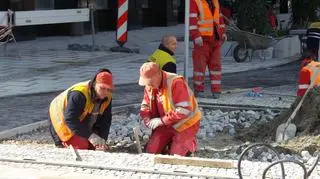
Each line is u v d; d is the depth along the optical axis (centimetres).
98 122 945
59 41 2841
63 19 2461
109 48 2580
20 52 2416
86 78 1809
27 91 1569
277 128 1073
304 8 2947
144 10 3762
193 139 920
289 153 967
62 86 1658
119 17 2477
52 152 820
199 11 1413
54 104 924
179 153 890
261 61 2328
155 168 740
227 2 2514
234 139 1123
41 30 3031
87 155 801
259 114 1302
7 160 768
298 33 2716
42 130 1145
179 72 1961
